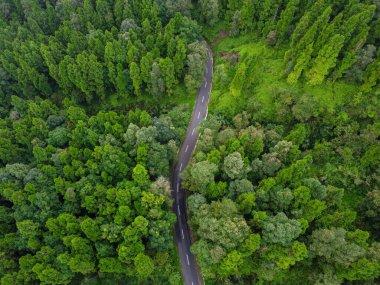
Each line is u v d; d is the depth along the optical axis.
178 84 114.06
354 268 65.38
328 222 74.19
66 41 120.56
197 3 127.00
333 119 92.31
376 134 86.12
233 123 98.19
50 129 99.44
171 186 93.25
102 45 111.25
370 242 77.06
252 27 114.81
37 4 129.75
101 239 73.62
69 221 72.94
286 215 75.94
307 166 81.19
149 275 77.62
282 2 108.19
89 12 119.56
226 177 82.44
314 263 74.12
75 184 79.56
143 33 114.94
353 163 87.94
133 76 103.75
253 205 73.81
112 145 88.00
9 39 120.50
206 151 88.44
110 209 75.00
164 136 92.06
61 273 70.44
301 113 93.25
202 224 71.19
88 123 94.75
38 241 73.12
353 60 88.94
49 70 112.62
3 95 114.81
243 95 103.31
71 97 114.62
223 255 67.62
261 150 84.19
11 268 71.94
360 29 90.06
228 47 118.25
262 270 70.25
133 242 71.38
